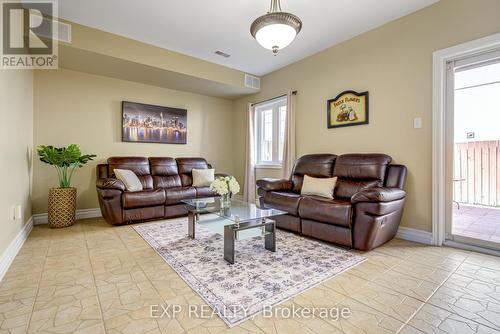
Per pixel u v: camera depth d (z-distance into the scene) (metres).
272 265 2.09
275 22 2.11
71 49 3.04
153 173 4.18
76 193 3.61
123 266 2.07
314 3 2.63
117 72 3.85
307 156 3.71
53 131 3.61
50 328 1.30
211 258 2.24
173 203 3.73
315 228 2.71
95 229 3.17
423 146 2.73
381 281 1.83
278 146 4.73
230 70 4.48
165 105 4.71
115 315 1.41
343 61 3.50
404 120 2.88
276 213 2.55
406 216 2.87
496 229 2.87
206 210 2.70
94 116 3.96
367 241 2.30
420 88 2.75
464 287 1.74
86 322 1.35
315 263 2.14
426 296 1.63
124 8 2.72
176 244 2.61
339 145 3.57
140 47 3.48
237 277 1.88
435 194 2.64
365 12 2.81
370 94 3.20
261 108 5.11
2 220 2.00
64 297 1.60
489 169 4.05
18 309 1.47
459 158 4.39
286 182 3.61
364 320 1.38
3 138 2.05
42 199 3.52
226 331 1.29
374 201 2.24
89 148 3.91
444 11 2.57
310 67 3.96
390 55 3.00
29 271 1.97
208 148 5.35
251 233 2.68
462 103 4.27
